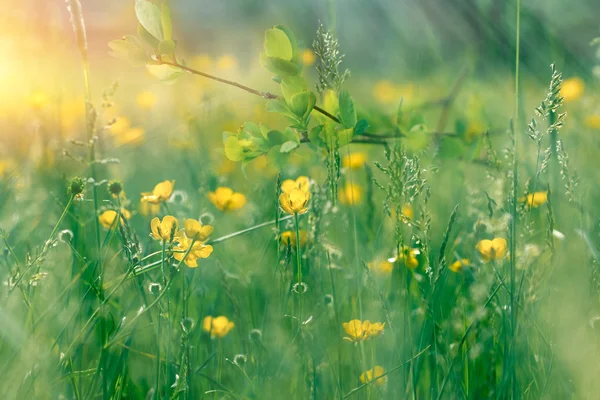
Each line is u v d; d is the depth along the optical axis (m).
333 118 1.85
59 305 1.82
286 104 1.83
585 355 1.77
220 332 1.86
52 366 1.74
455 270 1.91
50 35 2.24
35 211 2.08
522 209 1.82
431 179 2.12
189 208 2.07
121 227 1.75
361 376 1.78
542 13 2.62
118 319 1.85
